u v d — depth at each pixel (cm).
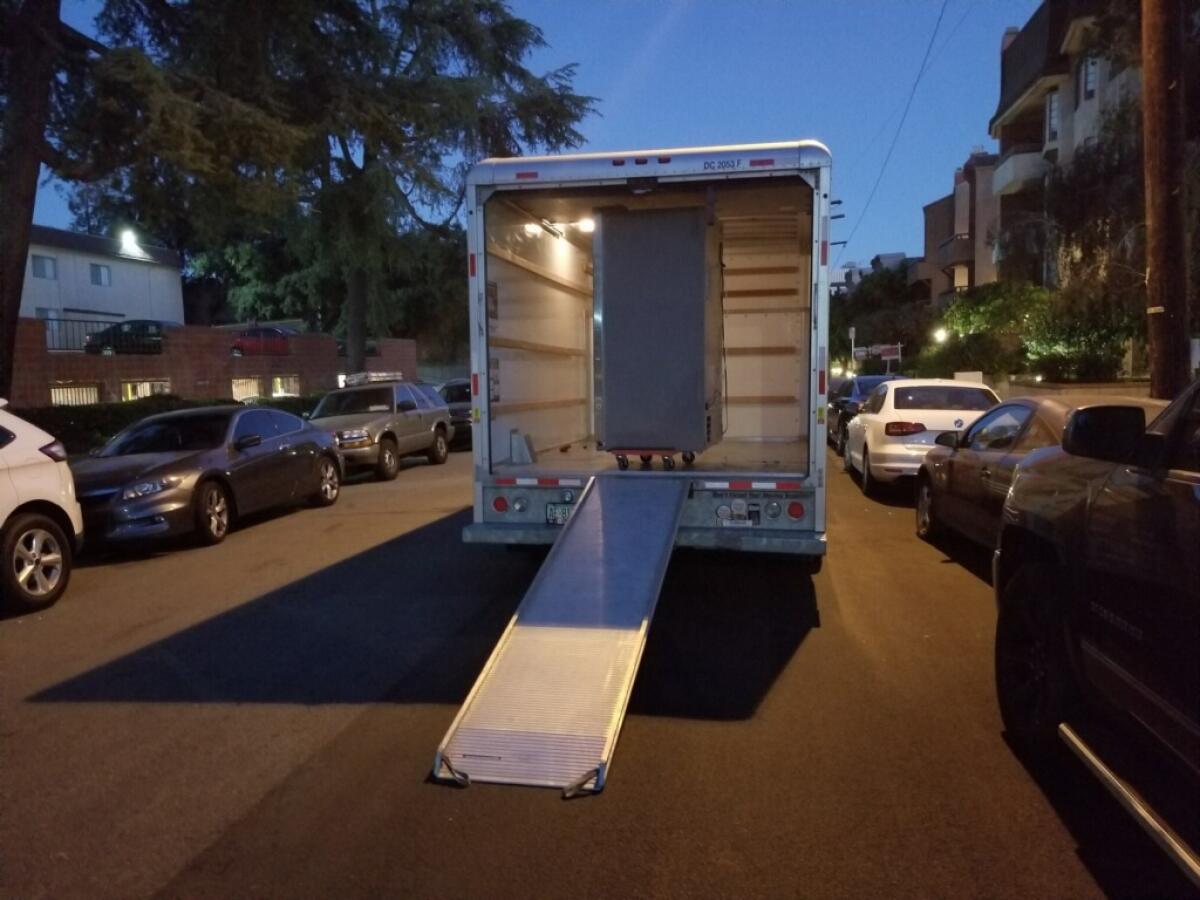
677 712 547
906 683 591
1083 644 421
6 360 1538
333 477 1430
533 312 881
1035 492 497
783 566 909
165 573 964
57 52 1523
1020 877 374
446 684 602
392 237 2727
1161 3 955
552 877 379
